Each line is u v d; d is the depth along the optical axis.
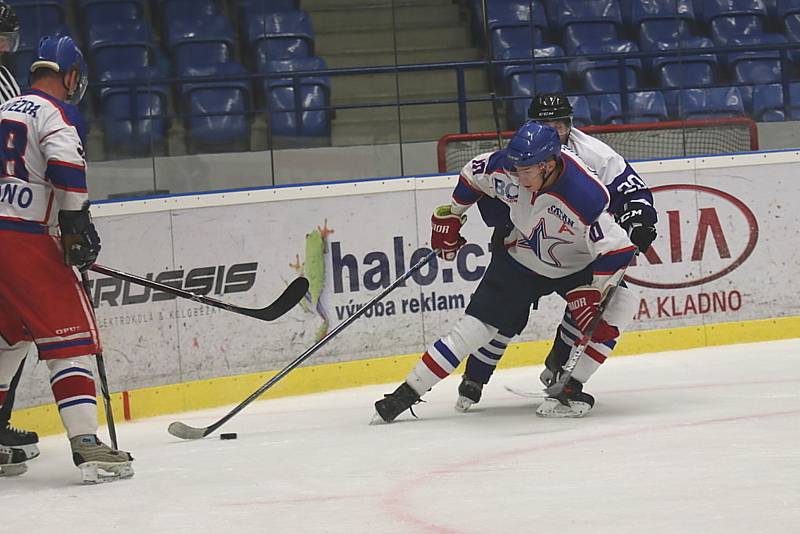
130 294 16.14
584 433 12.39
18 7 20.45
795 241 20.16
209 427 13.68
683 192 19.69
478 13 23.86
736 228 19.92
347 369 17.88
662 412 13.55
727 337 19.86
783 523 8.09
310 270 17.64
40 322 10.84
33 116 10.80
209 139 21.27
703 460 10.52
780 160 20.08
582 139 14.15
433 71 22.92
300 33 22.81
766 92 23.42
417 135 22.64
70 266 11.02
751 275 19.98
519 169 12.35
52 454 13.45
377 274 18.09
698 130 21.94
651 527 8.16
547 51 23.81
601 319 13.43
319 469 11.20
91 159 20.39
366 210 18.02
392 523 8.73
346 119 22.31
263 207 17.34
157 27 21.47
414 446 12.21
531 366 18.88
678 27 22.56
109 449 11.03
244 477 10.96
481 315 13.82
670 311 19.62
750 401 14.01
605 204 12.71
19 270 10.77
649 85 23.34
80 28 20.89
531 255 13.46
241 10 22.31
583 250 13.24
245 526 8.89
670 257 19.61
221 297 17.02
